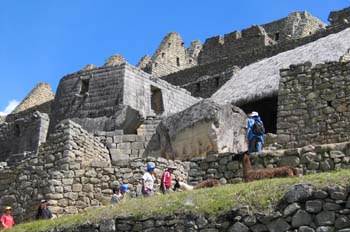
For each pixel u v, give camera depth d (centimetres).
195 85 5544
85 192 2434
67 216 1952
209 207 1667
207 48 6925
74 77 4278
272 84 3425
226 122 2748
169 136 2825
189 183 2353
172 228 1680
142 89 4216
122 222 1742
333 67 2814
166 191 2200
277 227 1568
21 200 2534
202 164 2361
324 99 2795
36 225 1928
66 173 2473
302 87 2848
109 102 4084
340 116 2747
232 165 2289
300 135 2798
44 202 2344
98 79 4181
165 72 7269
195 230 1650
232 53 6688
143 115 3662
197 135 2733
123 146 2919
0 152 4866
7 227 2081
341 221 1520
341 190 1539
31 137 4747
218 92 3759
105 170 2441
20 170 2581
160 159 2411
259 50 5812
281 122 2845
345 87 2769
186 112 2814
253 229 1588
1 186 2608
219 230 1625
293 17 6956
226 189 1761
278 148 2802
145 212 1734
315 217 1543
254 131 2306
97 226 1767
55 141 2556
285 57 3694
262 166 2200
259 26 6612
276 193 1630
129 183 2403
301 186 1578
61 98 4272
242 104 3472
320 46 3609
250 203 1631
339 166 2097
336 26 5491
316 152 2138
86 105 4147
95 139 2761
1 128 4941
